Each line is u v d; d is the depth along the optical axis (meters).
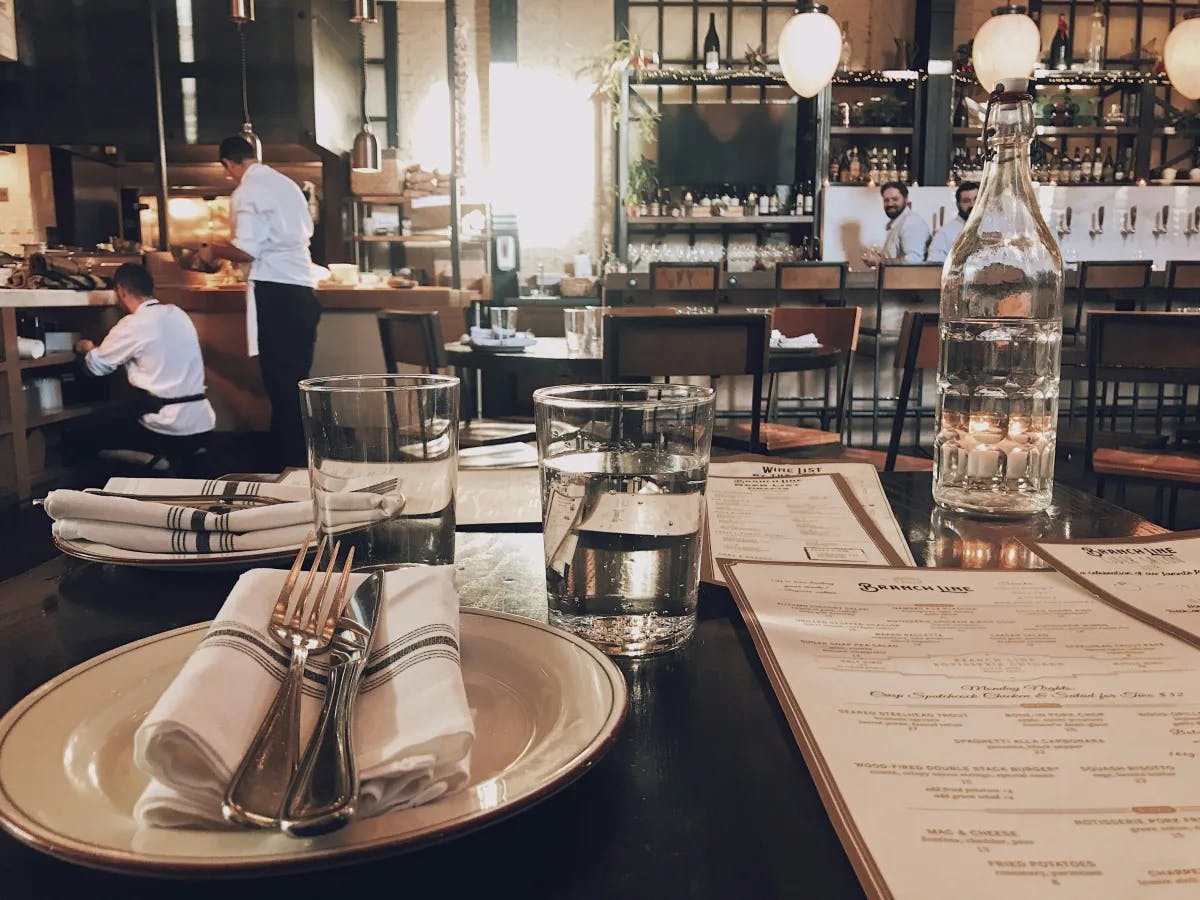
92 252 5.76
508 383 4.94
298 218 4.54
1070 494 0.96
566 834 0.36
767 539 0.76
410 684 0.40
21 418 3.85
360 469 0.60
